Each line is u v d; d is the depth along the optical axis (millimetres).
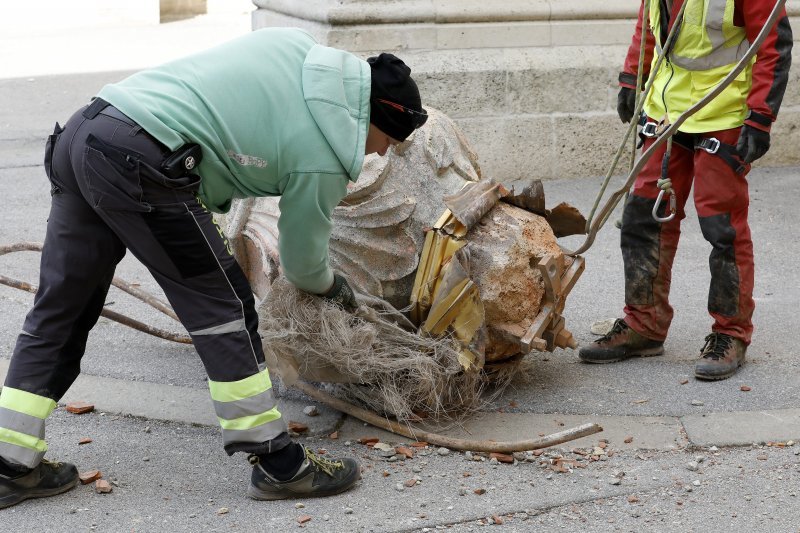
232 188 3133
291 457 3217
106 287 3244
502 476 3461
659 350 4516
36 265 5660
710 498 3320
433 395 3668
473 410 3879
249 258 4051
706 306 5109
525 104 7266
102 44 13500
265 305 3594
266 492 3242
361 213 3680
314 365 3654
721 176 4086
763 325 4832
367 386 3787
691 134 4168
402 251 3717
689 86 4070
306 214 3078
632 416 3912
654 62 4207
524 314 3844
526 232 3840
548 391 4137
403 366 3578
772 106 3863
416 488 3369
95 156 2871
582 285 5430
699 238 6254
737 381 4223
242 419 3139
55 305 3135
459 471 3492
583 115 7414
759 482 3426
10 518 3111
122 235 2996
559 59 7258
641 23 4328
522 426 3818
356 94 3070
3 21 15539
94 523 3100
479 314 3639
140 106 2895
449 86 7062
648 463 3568
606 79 7379
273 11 7699
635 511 3236
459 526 3137
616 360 4434
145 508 3201
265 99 3008
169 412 3898
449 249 3701
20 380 3139
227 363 3104
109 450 3598
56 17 16031
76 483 3322
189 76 3010
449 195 3805
